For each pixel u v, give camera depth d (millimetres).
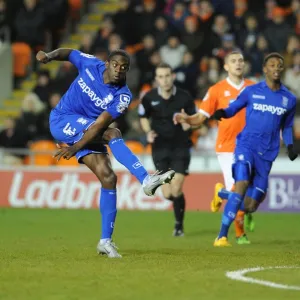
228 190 30953
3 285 17875
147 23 57625
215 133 48750
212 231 35906
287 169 46531
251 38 53344
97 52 55719
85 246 27688
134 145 49031
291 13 57750
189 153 34156
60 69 56219
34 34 60750
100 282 18250
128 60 22703
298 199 45250
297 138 48531
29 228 36562
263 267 20953
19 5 60969
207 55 55281
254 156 27969
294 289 17547
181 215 33594
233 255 24016
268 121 27781
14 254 24219
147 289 17391
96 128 22406
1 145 51156
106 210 23344
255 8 58562
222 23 55625
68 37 64625
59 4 60781
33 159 49312
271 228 37344
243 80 30797
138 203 47375
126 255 23797
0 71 59406
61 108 23781
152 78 54531
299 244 29469
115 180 23312
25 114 52594
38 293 16953
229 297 16578
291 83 51781
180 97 34156
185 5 58969
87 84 23234
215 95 30562
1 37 61594
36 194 48844
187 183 46875
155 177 22125
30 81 61719
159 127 34094
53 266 20844
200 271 20016
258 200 28578
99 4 68250
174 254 24266
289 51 53156
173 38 55156
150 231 35625
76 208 47969
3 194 49406
